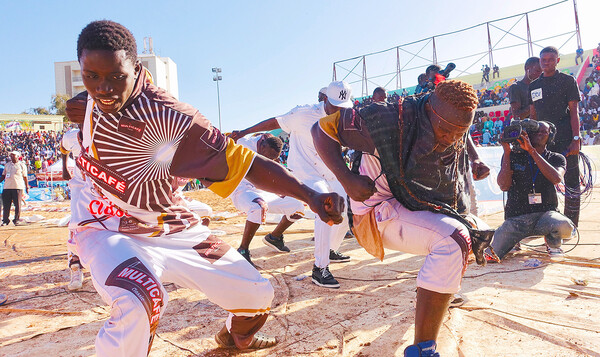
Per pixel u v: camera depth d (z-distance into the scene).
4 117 55.78
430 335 2.13
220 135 2.02
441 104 2.12
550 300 3.27
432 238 2.21
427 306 2.12
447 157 2.32
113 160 1.93
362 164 2.59
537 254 4.69
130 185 1.99
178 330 3.05
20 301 3.91
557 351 2.47
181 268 2.18
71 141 3.85
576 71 31.44
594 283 3.63
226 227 7.88
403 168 2.27
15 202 10.61
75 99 1.93
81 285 4.22
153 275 1.89
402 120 2.22
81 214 2.18
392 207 2.44
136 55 1.81
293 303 3.54
